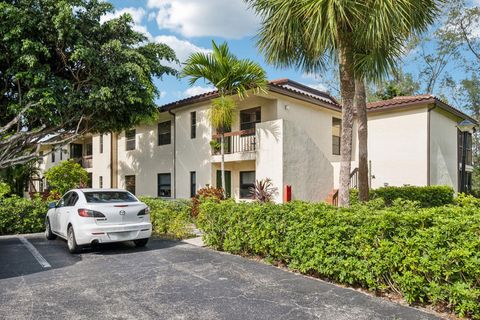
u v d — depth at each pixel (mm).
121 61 12406
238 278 5891
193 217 11195
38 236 10641
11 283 5699
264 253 7020
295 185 12375
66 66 12438
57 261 7242
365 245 5102
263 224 6801
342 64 7664
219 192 12164
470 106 28812
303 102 14969
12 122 11602
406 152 15977
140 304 4750
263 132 12836
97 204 8031
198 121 15656
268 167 12578
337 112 16703
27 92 11859
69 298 4984
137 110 13133
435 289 4309
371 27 6500
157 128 18578
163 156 17906
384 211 5332
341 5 6355
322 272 5582
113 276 6086
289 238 6242
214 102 12523
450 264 4234
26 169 19656
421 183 15445
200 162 15438
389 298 4855
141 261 7172
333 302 4750
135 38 13234
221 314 4402
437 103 15258
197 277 5980
